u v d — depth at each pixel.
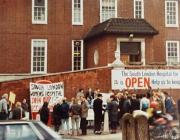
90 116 30.48
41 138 13.80
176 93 34.31
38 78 32.59
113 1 43.78
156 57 44.09
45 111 26.52
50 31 42.31
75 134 27.52
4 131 13.79
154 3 44.59
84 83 33.56
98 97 28.00
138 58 38.66
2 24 41.34
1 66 41.00
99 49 39.50
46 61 42.00
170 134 17.69
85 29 43.03
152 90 33.38
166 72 34.19
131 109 27.94
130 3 44.09
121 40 38.06
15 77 41.03
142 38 38.47
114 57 37.88
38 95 31.95
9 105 28.95
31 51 41.75
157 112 19.48
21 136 13.80
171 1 44.84
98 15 43.47
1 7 41.41
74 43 42.66
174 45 44.72
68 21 42.75
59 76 32.94
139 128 18.16
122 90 33.53
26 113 27.98
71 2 42.94
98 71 33.81
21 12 41.78
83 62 42.72
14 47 41.44
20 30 41.66
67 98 33.06
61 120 27.11
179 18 44.94
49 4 42.50
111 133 27.98
